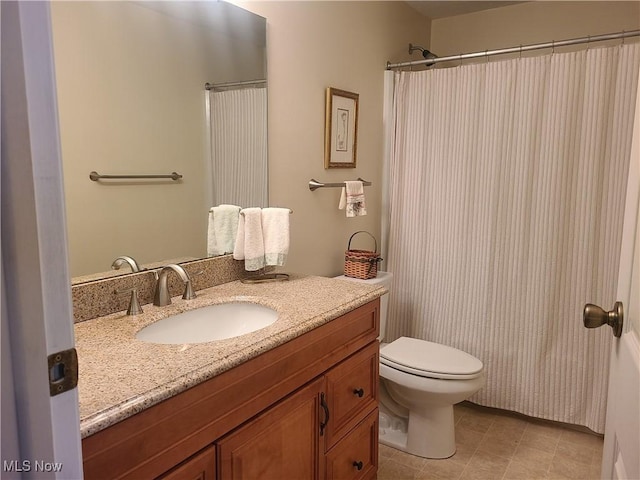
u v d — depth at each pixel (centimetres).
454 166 255
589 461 216
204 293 166
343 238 252
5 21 41
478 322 254
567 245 229
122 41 141
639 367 78
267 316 154
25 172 43
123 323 132
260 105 192
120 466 89
